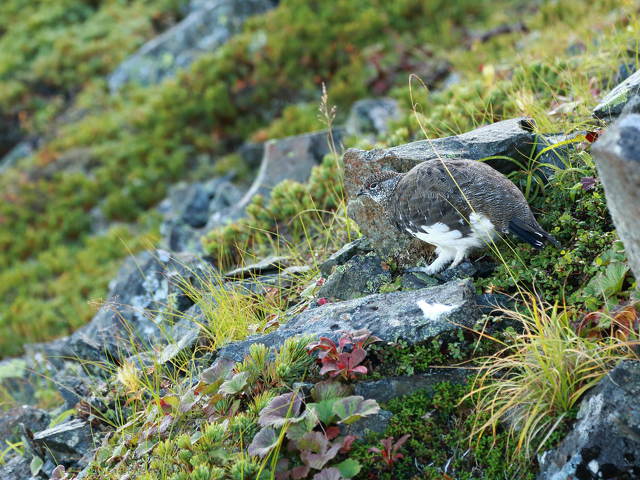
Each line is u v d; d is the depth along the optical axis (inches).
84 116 1056.2
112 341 461.4
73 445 370.0
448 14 908.6
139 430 328.5
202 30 1047.6
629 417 235.9
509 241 337.1
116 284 540.4
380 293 334.6
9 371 561.3
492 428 262.8
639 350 260.2
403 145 381.7
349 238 417.1
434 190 310.7
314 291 385.7
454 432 273.1
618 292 286.2
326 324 312.7
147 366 391.2
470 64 767.1
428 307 297.3
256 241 527.5
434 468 265.7
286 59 911.0
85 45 1155.9
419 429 273.9
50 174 962.1
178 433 308.7
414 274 346.6
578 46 631.8
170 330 446.6
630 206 223.9
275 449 263.4
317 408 272.4
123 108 1015.6
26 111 1096.8
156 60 1051.9
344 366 283.1
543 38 703.7
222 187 743.7
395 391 285.6
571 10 764.6
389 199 343.0
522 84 538.0
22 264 855.7
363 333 290.8
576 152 373.7
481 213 304.7
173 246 648.4
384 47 883.4
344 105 836.0
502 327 297.6
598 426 239.5
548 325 282.4
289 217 526.6
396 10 924.0
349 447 264.4
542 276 313.4
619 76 485.7
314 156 641.0
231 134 904.3
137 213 872.9
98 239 841.5
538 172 364.5
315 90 885.2
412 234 324.8
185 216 744.3
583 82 521.3
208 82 925.8
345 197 503.5
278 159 645.9
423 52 862.5
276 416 270.7
